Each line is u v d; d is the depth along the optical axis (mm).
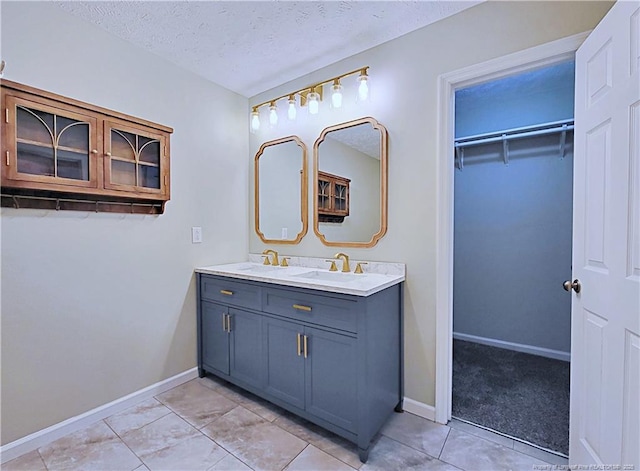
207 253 2547
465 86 1886
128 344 2061
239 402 2113
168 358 2291
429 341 1916
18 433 1612
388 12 1800
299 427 1842
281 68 2389
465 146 3137
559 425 1842
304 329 1820
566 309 2771
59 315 1756
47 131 1624
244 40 2043
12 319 1600
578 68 1457
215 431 1801
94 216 1894
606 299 1243
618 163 1176
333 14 1809
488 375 2482
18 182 1519
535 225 2887
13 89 1502
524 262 2941
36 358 1676
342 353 1667
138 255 2107
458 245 3254
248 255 2889
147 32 1946
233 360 2230
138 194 1984
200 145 2486
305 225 2508
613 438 1194
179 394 2215
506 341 3035
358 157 2201
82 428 1825
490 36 1725
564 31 1540
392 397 1887
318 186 2432
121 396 2021
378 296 1719
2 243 1569
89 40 1862
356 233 2221
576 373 1455
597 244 1307
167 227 2273
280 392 1951
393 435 1758
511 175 2979
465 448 1646
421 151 1945
